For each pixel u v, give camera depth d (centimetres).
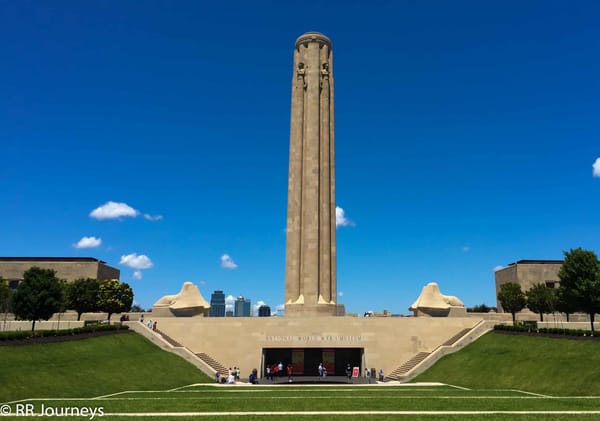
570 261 5259
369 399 3102
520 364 4406
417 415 2412
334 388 4100
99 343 4838
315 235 6788
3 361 3400
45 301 4988
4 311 6619
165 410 2555
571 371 3775
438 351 5569
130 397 3234
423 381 4988
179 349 5581
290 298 6775
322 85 7362
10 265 8806
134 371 4406
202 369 5338
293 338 6031
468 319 6197
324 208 6981
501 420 2262
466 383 4462
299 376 5922
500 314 7762
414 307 6944
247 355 5988
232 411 2544
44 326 6569
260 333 6084
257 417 2344
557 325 6606
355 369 5741
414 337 6103
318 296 6681
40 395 3150
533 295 7381
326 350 6134
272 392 3684
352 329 6081
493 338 5562
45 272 5212
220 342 6084
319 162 7081
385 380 5353
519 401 2948
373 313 8862
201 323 6166
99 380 3822
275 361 6100
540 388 3728
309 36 7462
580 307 5122
